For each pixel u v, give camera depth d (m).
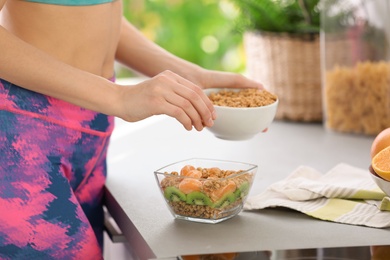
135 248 1.68
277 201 1.75
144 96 1.63
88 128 1.81
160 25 4.75
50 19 1.73
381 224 1.62
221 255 1.50
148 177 2.03
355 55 2.33
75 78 1.65
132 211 1.76
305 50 2.48
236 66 4.77
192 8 4.75
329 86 2.39
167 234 1.62
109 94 1.65
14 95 1.69
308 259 1.48
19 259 1.69
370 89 2.32
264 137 2.40
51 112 1.74
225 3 4.74
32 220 1.69
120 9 1.88
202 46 4.79
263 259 1.48
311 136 2.39
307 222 1.67
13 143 1.69
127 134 2.48
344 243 1.56
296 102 2.54
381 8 2.27
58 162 1.76
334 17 2.35
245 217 1.71
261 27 2.56
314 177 1.91
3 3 1.64
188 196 1.66
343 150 2.23
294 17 2.54
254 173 1.71
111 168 2.12
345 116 2.38
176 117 1.62
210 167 1.77
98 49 1.81
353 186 1.81
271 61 2.54
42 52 1.67
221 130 1.77
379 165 1.62
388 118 2.31
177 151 2.27
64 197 1.75
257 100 1.78
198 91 1.65
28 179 1.70
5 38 1.63
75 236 1.73
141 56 2.02
